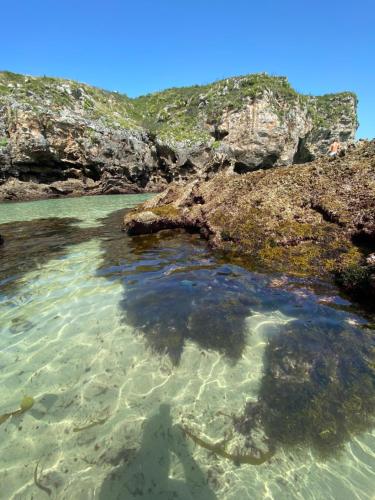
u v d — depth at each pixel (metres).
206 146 42.00
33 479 2.83
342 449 3.02
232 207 9.28
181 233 10.55
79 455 3.04
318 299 5.46
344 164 8.88
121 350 4.52
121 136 37.38
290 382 3.79
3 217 18.00
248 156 46.88
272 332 4.70
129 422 3.38
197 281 6.54
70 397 3.73
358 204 7.21
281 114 48.19
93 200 27.80
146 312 5.43
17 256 9.29
